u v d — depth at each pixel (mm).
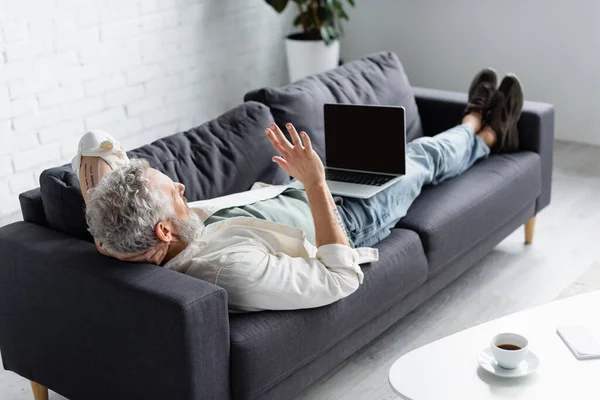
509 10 4559
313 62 4770
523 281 3020
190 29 4348
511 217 3010
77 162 2166
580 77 4414
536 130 3152
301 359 2062
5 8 3453
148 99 4211
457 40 4828
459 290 2971
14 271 2137
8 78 3529
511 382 1769
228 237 2109
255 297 1968
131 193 1911
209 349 1836
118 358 1953
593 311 2051
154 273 1910
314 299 2021
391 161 2674
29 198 2266
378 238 2543
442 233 2600
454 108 3309
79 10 3754
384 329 2432
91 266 1958
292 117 2756
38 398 2305
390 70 3266
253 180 2561
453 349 1903
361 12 5180
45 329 2129
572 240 3340
